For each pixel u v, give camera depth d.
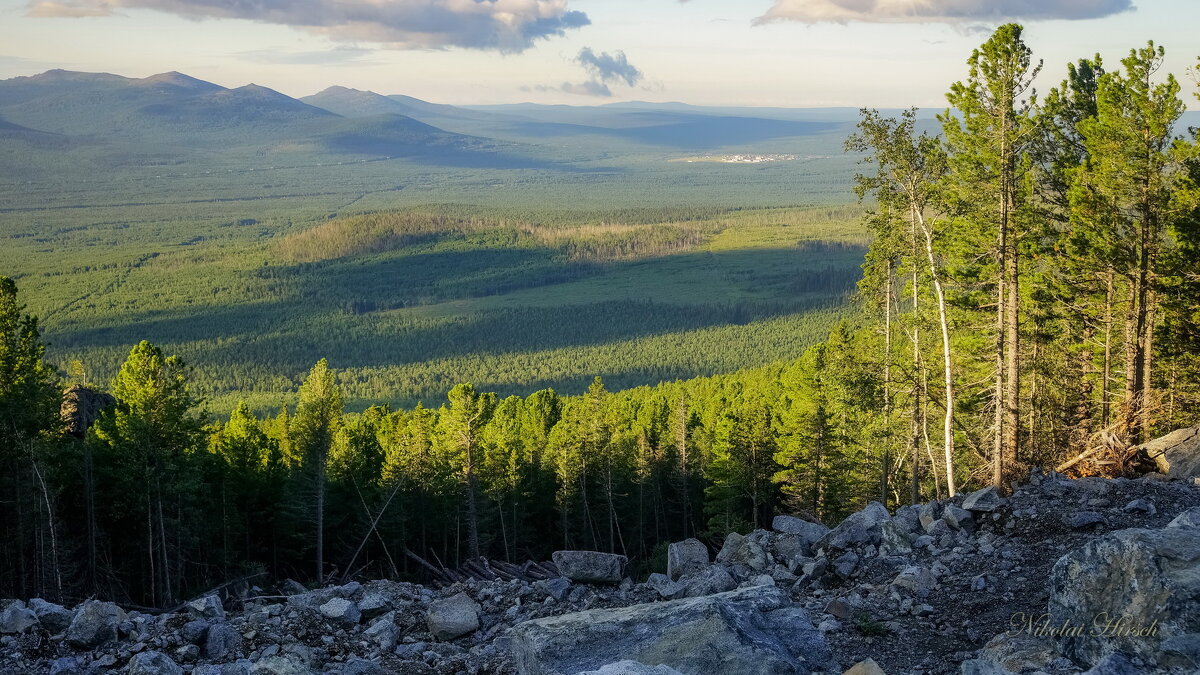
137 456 35.22
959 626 12.68
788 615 12.10
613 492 57.72
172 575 39.81
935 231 29.14
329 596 15.66
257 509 48.53
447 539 54.78
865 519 16.81
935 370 30.84
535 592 15.67
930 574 14.33
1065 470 21.72
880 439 33.31
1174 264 26.62
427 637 14.17
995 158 24.11
